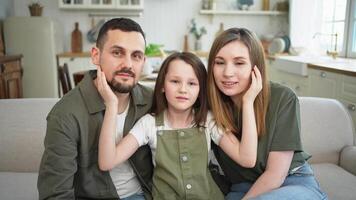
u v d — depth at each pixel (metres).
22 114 1.79
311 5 4.66
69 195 1.13
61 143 1.11
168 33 5.25
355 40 3.82
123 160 1.18
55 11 5.07
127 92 1.21
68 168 1.13
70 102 1.18
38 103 1.84
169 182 1.20
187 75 1.22
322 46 4.62
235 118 1.30
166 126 1.26
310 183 1.21
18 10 5.04
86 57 4.78
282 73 4.11
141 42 1.18
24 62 4.52
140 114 1.31
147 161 1.33
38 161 1.76
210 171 1.34
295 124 1.18
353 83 2.68
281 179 1.17
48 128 1.14
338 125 1.84
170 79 1.23
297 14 4.69
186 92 1.22
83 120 1.17
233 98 1.30
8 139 1.75
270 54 4.65
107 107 1.15
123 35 1.15
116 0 4.84
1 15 4.52
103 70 1.17
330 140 1.82
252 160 1.16
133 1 4.89
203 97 1.29
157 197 1.22
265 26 5.27
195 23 5.22
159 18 5.21
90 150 1.21
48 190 1.12
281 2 5.05
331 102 1.92
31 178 1.67
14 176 1.69
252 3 5.10
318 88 3.24
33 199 1.47
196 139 1.25
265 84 1.22
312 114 1.85
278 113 1.20
